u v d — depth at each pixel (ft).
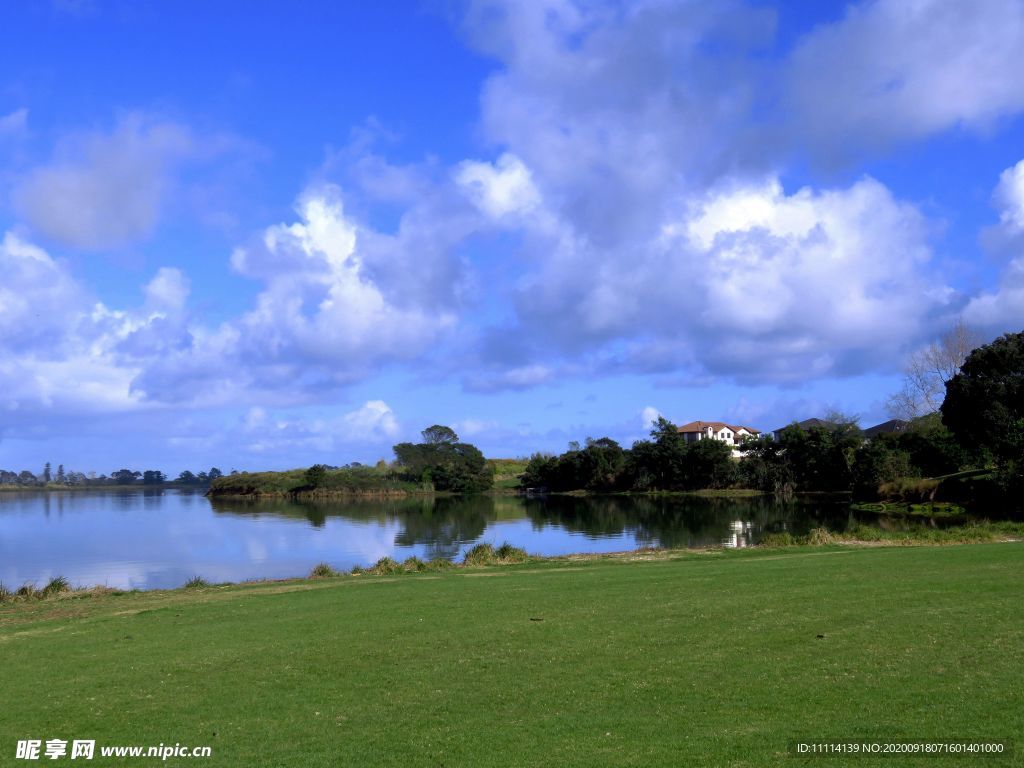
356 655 43.73
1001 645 39.32
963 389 233.14
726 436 548.31
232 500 394.52
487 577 79.56
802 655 39.32
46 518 252.83
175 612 63.36
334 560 130.52
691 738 28.99
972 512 194.49
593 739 29.45
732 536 156.46
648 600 57.16
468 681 37.83
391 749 29.45
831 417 344.08
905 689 33.14
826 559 80.48
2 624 63.26
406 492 412.16
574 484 421.18
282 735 31.63
